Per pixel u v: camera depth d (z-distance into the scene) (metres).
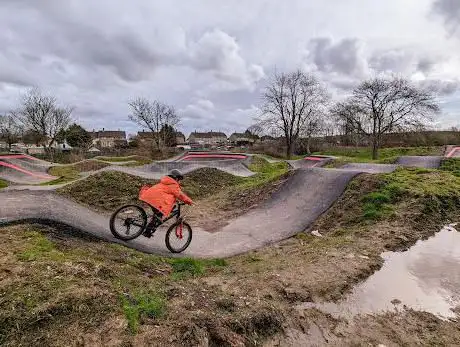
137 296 3.89
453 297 4.98
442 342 3.94
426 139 48.38
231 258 6.49
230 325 3.75
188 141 119.94
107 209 11.16
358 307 4.63
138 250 6.07
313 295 4.76
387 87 37.22
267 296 4.61
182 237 6.69
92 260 4.61
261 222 9.39
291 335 3.97
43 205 7.94
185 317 3.60
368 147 51.12
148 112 58.91
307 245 7.12
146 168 20.50
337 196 10.27
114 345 3.09
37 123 52.25
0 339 2.93
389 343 3.92
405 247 6.69
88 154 52.00
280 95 47.06
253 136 79.75
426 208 8.39
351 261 5.89
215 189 16.00
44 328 3.12
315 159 30.45
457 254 6.43
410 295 4.99
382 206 8.85
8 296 3.39
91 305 3.48
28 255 4.38
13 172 22.00
